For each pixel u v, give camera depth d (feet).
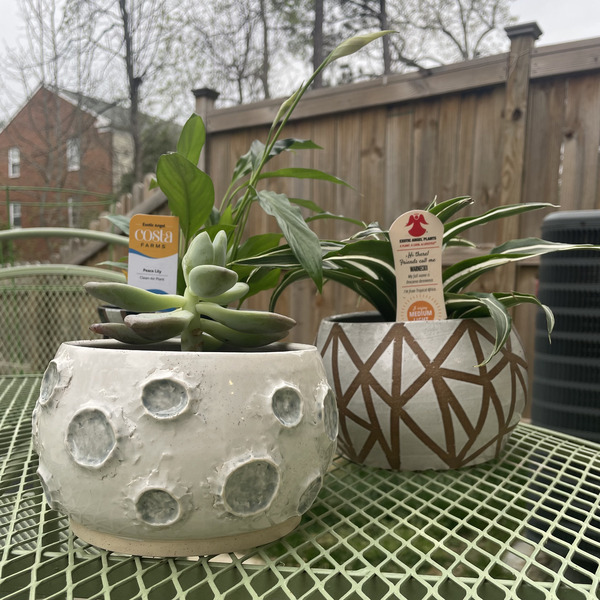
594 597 0.83
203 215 1.56
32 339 3.46
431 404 1.46
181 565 0.94
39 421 1.03
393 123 5.57
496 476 1.48
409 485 1.54
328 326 1.70
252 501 0.92
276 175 2.03
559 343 2.68
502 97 4.97
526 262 4.80
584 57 4.51
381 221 5.70
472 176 5.17
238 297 1.20
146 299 1.08
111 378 0.93
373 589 0.93
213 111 6.59
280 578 0.89
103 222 7.03
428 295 1.60
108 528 0.94
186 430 0.89
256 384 0.95
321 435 1.03
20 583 0.93
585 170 4.62
